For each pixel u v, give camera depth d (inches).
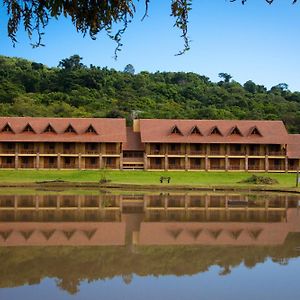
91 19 288.8
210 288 754.2
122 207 1705.2
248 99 5885.8
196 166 3459.6
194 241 1105.4
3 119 3447.3
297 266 890.7
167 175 3075.8
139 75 6673.2
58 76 6053.2
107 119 3543.3
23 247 1007.6
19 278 780.0
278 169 3479.3
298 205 1834.4
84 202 1834.4
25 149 3341.5
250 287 762.2
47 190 2329.0
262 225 1342.3
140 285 761.6
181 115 4761.3
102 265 873.5
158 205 1780.3
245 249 1026.1
